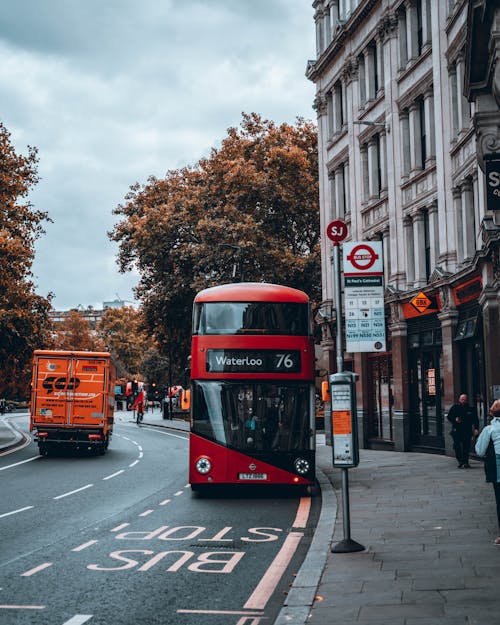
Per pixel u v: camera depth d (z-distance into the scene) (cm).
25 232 3634
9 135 3475
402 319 2933
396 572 837
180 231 4691
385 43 3045
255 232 4250
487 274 2005
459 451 2091
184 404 1784
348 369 3562
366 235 3288
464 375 2470
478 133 1423
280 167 4381
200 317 1750
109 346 12225
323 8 3791
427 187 2739
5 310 3772
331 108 3747
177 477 2172
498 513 1030
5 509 1498
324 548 1003
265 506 1540
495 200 1295
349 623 650
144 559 998
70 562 980
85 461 2761
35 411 2886
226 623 700
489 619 643
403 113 2931
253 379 1719
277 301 1752
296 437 1703
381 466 2269
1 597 800
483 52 1357
